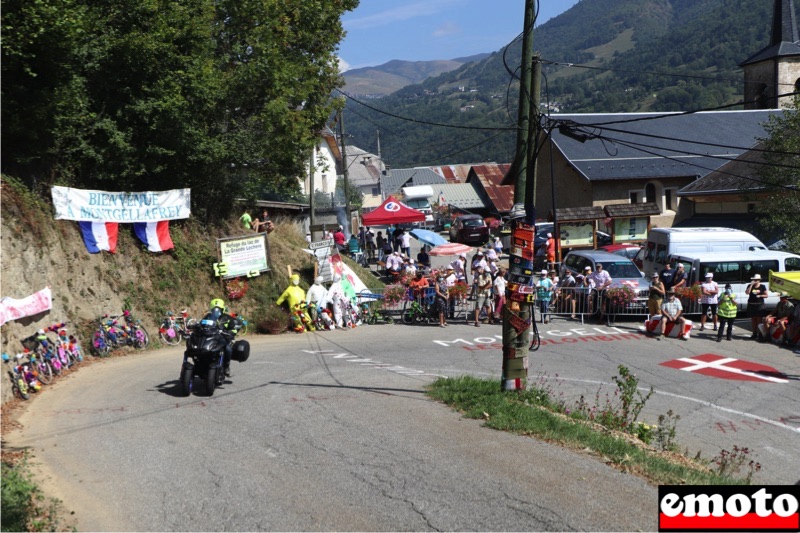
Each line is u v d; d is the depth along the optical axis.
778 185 26.39
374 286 29.88
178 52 20.66
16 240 14.80
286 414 11.66
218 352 13.02
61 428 10.66
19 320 14.04
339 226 36.66
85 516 7.38
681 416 13.80
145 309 19.67
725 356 19.22
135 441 9.97
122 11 19.14
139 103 19.44
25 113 15.67
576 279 25.39
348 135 45.81
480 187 66.62
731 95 159.38
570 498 7.89
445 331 22.75
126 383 14.24
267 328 22.28
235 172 24.69
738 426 13.34
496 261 29.75
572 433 10.34
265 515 7.42
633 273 25.31
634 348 20.12
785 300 21.00
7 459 8.92
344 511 7.52
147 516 7.38
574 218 35.69
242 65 24.47
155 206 20.50
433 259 41.88
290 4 28.42
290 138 25.08
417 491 8.08
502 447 9.74
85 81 18.02
